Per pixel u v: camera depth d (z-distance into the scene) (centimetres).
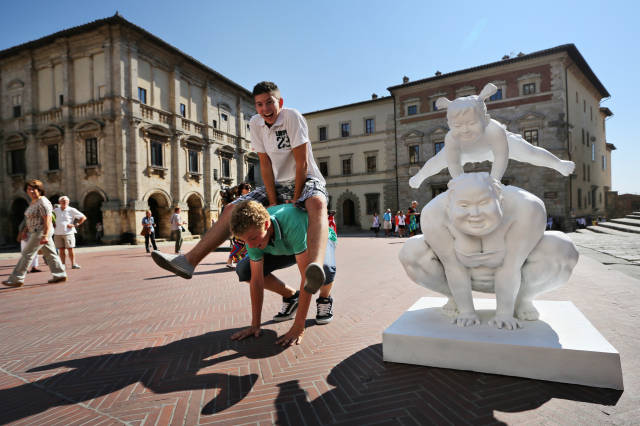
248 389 223
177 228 1296
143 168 2298
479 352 227
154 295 562
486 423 175
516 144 269
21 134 2492
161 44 2405
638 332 296
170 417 193
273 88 333
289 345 298
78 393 226
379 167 3466
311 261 271
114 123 2198
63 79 2338
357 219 3581
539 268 238
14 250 2133
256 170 3647
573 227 2580
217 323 385
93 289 635
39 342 337
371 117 3503
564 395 196
